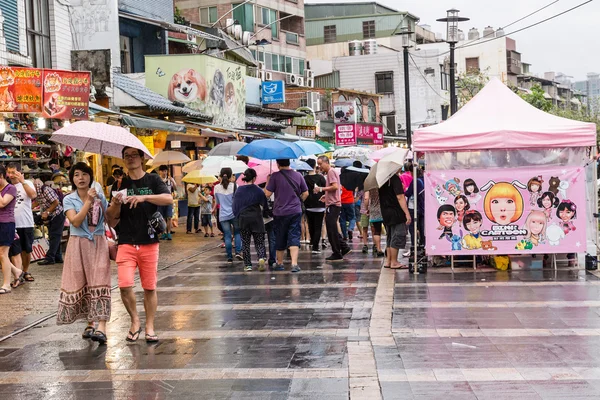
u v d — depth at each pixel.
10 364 7.57
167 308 10.32
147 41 29.47
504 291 10.65
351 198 18.09
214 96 28.16
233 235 16.02
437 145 12.40
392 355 7.39
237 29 41.25
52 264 14.83
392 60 60.03
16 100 13.50
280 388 6.47
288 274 13.16
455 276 12.16
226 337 8.45
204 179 19.27
